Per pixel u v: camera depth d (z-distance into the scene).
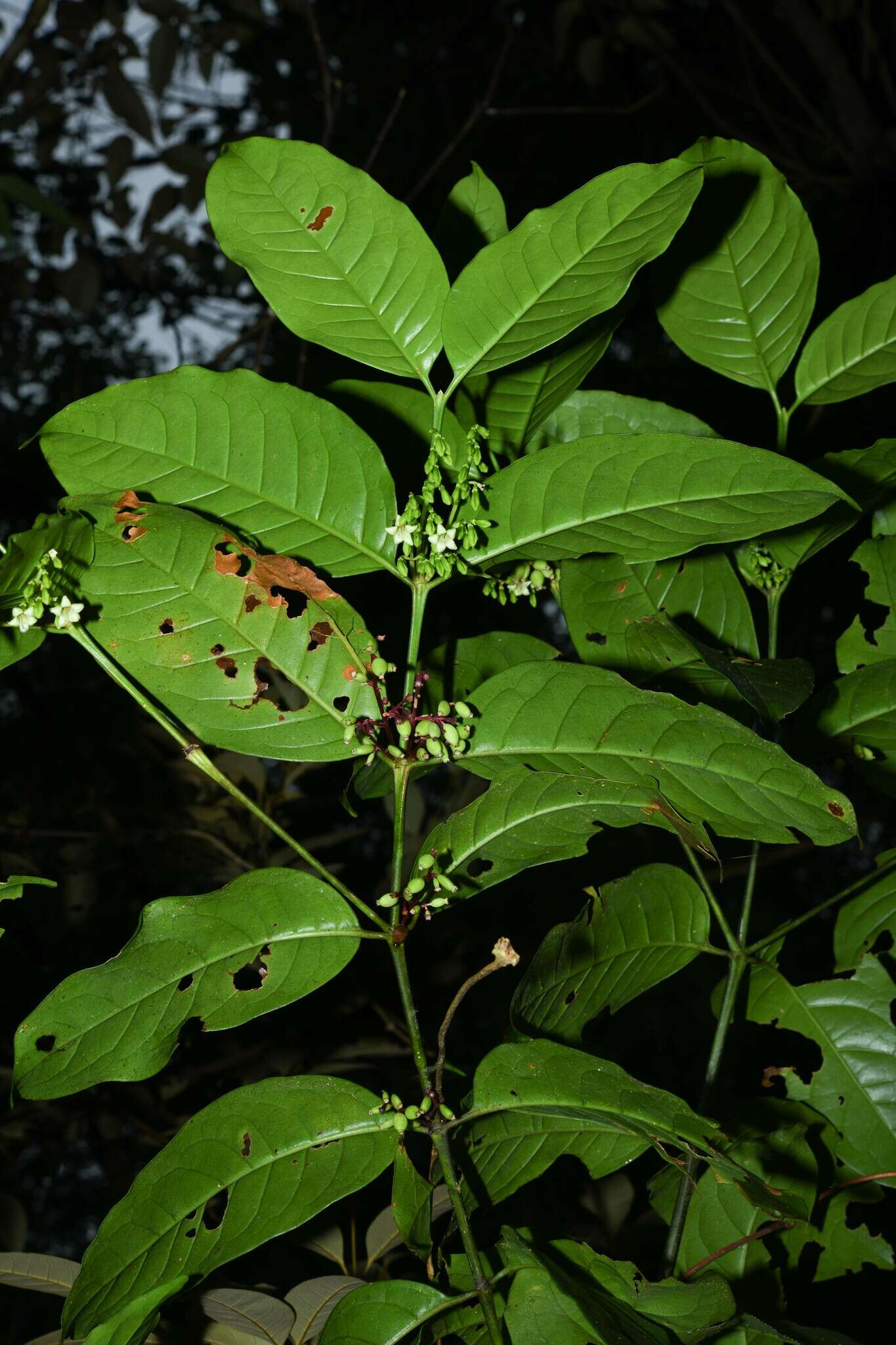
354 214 0.90
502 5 3.58
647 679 0.99
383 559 0.93
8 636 0.90
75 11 2.21
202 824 1.77
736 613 1.00
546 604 1.75
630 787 0.90
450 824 0.91
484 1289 0.88
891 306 1.00
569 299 0.91
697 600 1.00
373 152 2.03
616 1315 0.87
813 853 2.32
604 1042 1.47
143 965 0.88
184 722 0.91
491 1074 0.89
